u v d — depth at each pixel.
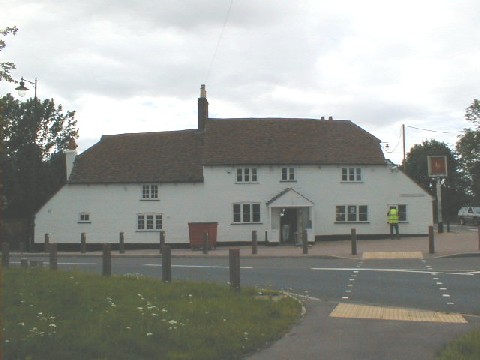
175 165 43.53
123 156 44.88
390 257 27.66
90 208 43.22
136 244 42.75
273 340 10.05
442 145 81.00
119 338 8.94
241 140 43.69
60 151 52.56
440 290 17.05
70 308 11.32
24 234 46.75
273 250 34.22
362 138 44.34
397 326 11.24
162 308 11.77
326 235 42.12
